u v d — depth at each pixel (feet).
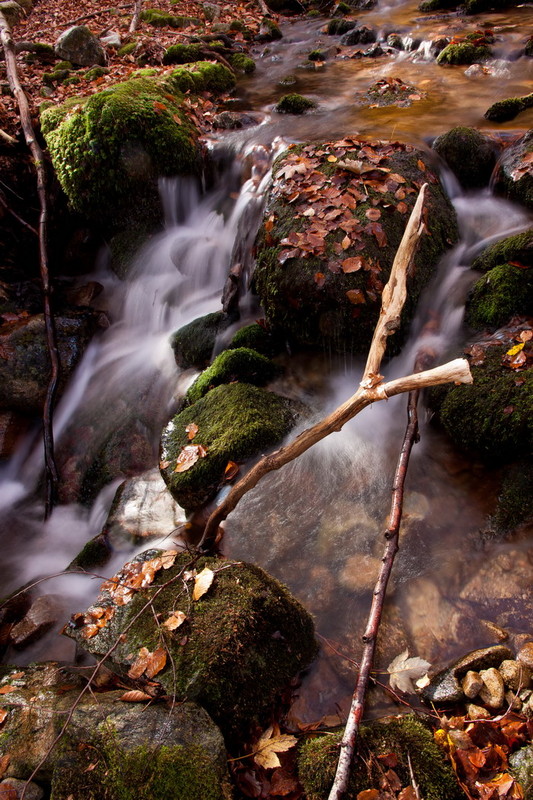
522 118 18.06
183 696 8.16
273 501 11.74
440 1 31.12
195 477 12.23
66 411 17.56
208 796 7.29
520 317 12.51
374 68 26.04
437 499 11.16
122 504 13.24
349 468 12.07
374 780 7.31
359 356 13.79
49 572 13.55
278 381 14.37
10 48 24.48
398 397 13.16
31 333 17.76
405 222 13.84
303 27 33.53
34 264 21.24
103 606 9.77
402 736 7.75
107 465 15.71
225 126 20.89
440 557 10.25
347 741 7.45
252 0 36.45
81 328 18.72
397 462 11.99
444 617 9.45
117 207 19.35
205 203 19.69
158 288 19.44
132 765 7.57
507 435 10.75
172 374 16.96
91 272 21.80
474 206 15.87
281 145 18.21
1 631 11.80
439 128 18.12
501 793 7.04
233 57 28.78
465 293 13.69
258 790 7.70
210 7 34.27
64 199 20.75
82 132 18.08
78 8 35.17
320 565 10.55
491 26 26.89
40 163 19.69
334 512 11.35
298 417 13.23
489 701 8.07
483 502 10.85
